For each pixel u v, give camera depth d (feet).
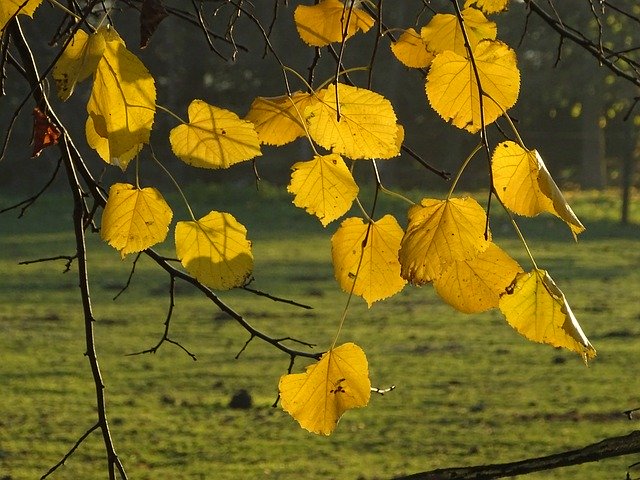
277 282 114.52
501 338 84.79
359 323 91.66
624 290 109.81
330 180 7.08
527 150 6.19
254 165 10.00
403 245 6.21
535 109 234.79
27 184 189.57
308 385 7.07
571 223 6.03
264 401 64.90
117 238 6.97
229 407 63.57
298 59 142.61
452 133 202.69
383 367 73.92
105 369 72.54
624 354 77.15
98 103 6.21
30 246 139.23
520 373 72.02
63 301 100.68
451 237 6.19
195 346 81.05
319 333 86.63
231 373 72.49
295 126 7.02
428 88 6.54
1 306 96.73
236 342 83.05
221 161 6.68
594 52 10.67
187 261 7.36
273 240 153.17
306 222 173.78
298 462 53.62
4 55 8.91
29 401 63.72
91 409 62.49
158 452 54.80
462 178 198.90
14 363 73.15
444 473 7.42
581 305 99.19
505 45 6.57
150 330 86.89
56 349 78.38
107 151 7.21
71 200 183.83
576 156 244.42
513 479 50.21
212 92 166.09
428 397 65.72
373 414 62.08
